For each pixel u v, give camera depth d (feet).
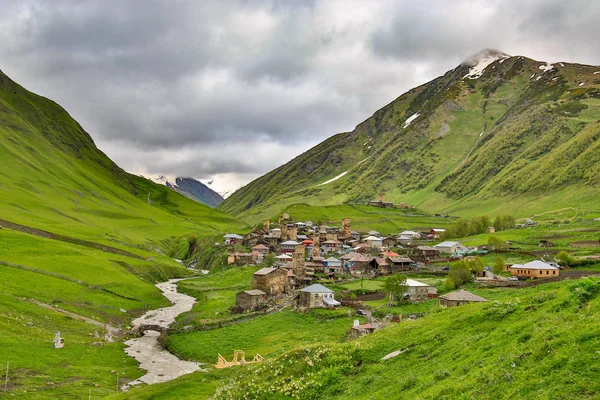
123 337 409.49
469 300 355.77
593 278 148.77
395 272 621.72
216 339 388.16
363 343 192.54
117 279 594.65
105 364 322.14
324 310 439.63
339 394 155.02
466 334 160.97
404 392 135.13
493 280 478.59
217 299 553.64
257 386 178.29
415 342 171.32
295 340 354.54
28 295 439.63
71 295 482.28
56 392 252.42
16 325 353.31
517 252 643.04
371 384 152.25
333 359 180.34
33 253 586.86
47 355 310.65
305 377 173.68
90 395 253.03
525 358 118.11
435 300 442.91
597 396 90.12
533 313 152.97
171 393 229.04
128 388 276.62
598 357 101.45
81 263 606.55
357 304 459.32
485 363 128.47
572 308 139.33
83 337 376.48
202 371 269.03
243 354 305.32
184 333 412.36
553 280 463.42
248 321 435.12
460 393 116.78
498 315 163.53
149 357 354.54
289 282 560.61
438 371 136.87
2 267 497.05
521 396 102.22
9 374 267.39
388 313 411.75
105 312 468.34
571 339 114.11
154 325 444.55
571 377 99.40
